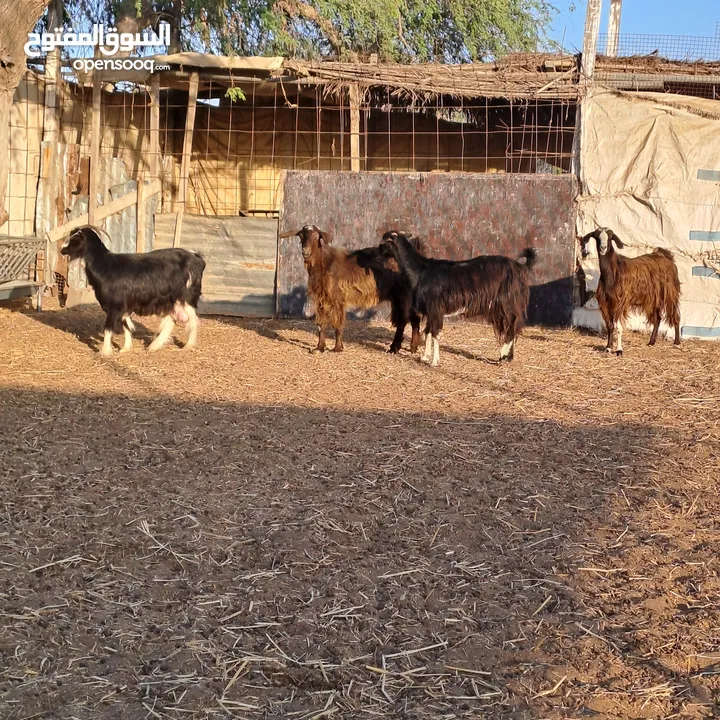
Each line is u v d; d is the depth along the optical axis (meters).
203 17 15.14
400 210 12.62
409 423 6.95
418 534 4.73
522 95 12.35
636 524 4.94
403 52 16.41
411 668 3.40
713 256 12.03
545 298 12.41
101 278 9.16
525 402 7.83
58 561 4.25
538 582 4.18
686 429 7.00
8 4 8.18
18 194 13.27
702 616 3.86
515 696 3.23
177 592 3.99
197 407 7.28
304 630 3.68
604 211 12.28
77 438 6.25
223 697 3.18
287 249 12.81
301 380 8.51
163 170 15.73
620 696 3.23
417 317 10.09
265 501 5.12
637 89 12.75
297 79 12.68
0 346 9.62
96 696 3.15
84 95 14.20
